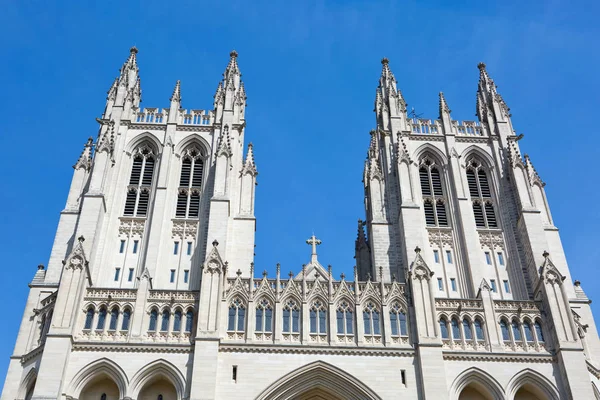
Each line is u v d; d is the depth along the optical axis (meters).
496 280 81.69
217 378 67.44
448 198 88.94
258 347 69.75
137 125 91.81
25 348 71.94
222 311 72.19
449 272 82.25
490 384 69.94
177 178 87.81
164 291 73.50
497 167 91.56
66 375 66.31
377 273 80.62
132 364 67.88
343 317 73.56
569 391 68.56
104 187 83.06
